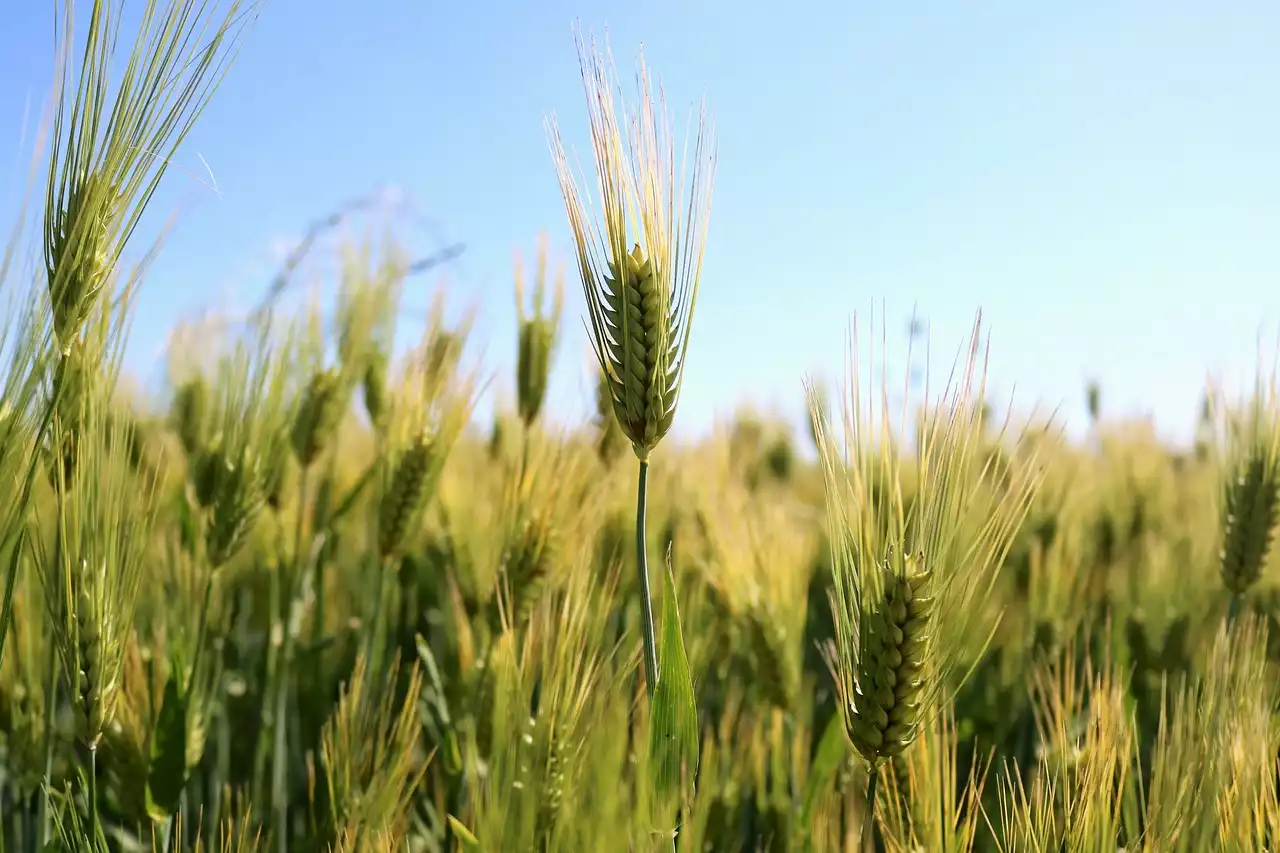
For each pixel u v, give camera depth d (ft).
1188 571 3.20
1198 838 1.62
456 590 2.37
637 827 1.65
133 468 2.40
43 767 1.91
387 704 2.06
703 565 2.39
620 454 2.62
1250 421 2.32
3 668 2.03
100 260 1.66
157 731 1.87
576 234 1.61
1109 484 3.88
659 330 1.57
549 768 1.78
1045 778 1.73
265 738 2.30
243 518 2.14
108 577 1.76
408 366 2.41
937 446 1.61
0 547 1.67
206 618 2.05
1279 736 1.78
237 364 2.15
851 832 1.80
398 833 1.92
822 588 3.50
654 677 1.61
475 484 2.88
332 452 2.74
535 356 2.40
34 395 1.68
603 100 1.60
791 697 2.18
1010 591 2.99
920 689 1.57
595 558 2.36
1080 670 2.69
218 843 2.06
